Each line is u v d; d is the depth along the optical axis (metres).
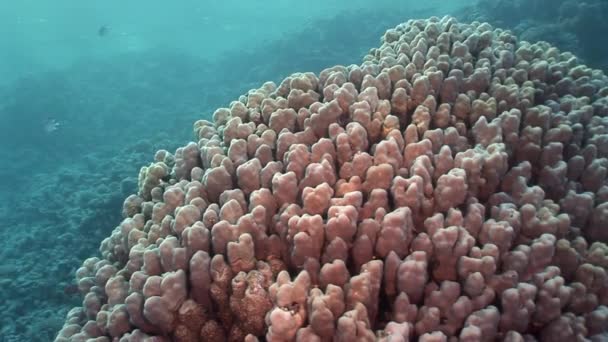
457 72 3.39
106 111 20.33
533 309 1.96
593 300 2.14
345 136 2.63
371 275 2.00
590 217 2.58
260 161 2.92
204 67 27.52
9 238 11.31
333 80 3.52
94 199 10.35
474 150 2.66
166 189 3.07
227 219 2.40
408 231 2.19
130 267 2.64
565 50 10.88
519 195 2.56
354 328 1.76
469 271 2.04
